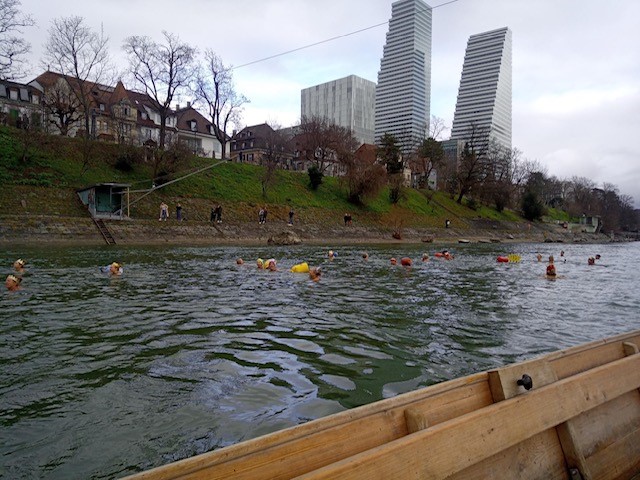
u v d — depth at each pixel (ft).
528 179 358.43
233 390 18.60
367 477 8.38
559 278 64.23
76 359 22.07
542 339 28.45
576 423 12.82
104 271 54.60
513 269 76.64
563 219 367.25
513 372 12.34
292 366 21.85
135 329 28.12
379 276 60.03
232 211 149.79
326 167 261.44
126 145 152.97
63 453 13.39
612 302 43.60
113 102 228.02
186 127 270.26
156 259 73.72
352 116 495.82
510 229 254.88
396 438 10.11
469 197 290.56
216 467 7.82
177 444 14.03
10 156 125.49
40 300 36.81
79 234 102.89
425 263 83.15
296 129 304.91
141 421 15.57
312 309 36.11
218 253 89.92
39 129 135.03
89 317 31.09
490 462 10.57
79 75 160.04
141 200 134.10
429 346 25.95
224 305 36.83
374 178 197.88
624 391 14.46
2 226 94.84
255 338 26.78
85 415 15.94
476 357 24.02
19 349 23.50
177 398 17.60
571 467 11.98
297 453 8.72
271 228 146.20
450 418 11.05
